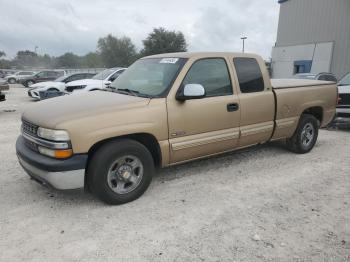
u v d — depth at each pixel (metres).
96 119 3.76
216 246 3.24
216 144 4.79
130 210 3.95
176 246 3.23
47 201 4.16
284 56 32.00
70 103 4.23
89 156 3.88
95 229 3.53
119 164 4.00
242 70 5.11
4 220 3.69
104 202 4.01
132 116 3.98
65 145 3.62
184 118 4.39
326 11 27.64
